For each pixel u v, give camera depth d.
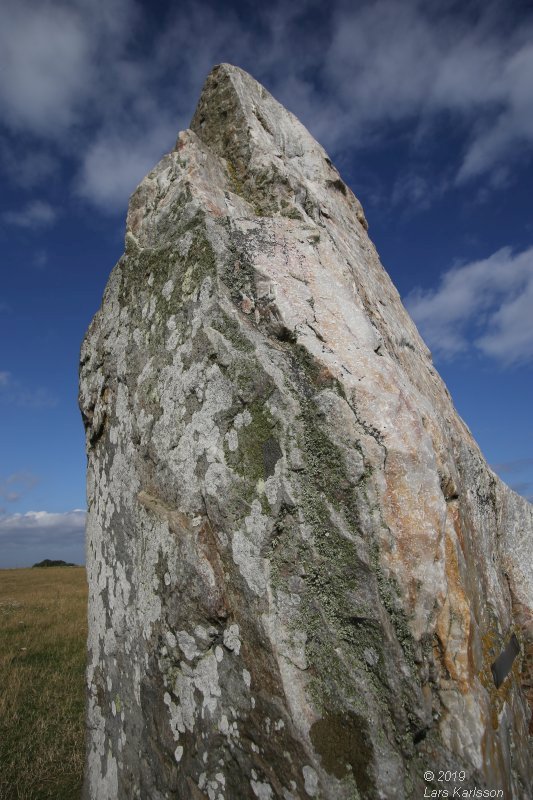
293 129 4.10
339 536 1.99
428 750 1.79
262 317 2.48
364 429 2.08
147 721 2.61
